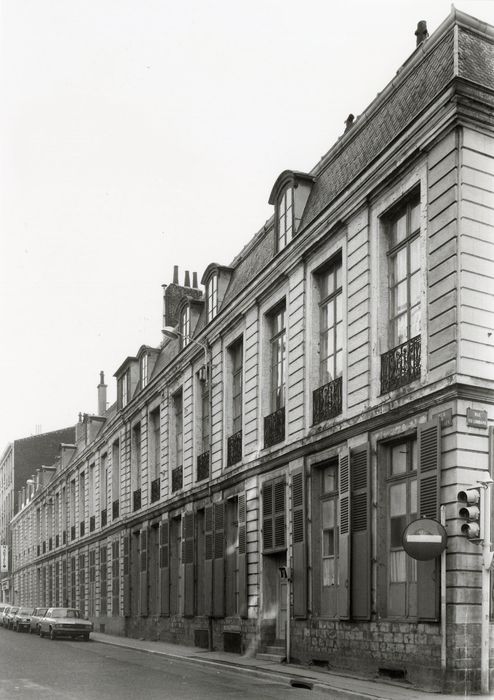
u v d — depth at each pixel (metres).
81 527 47.81
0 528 90.31
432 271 14.69
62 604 52.75
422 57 16.34
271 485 21.33
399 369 15.66
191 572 27.42
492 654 13.17
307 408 19.38
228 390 25.52
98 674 17.42
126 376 38.62
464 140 14.31
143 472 34.44
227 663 19.67
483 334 13.98
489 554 12.97
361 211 17.41
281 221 21.84
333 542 18.25
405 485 15.52
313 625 18.33
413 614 14.88
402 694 13.19
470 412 13.68
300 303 20.16
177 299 37.06
